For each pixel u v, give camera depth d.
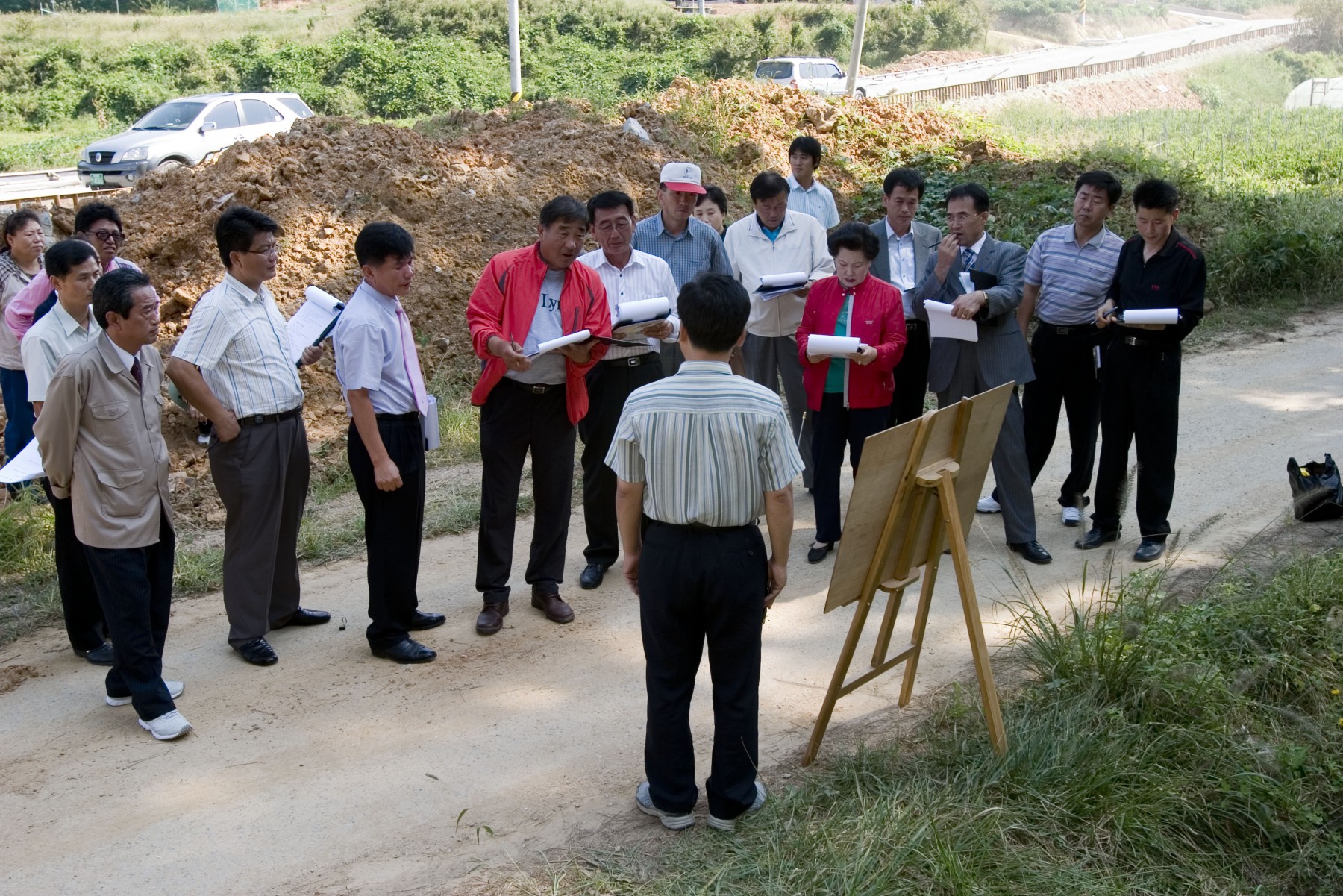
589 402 5.90
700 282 3.66
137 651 4.55
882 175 15.15
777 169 14.49
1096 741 4.25
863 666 5.24
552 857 3.85
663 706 3.87
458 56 34.28
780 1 49.38
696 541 3.72
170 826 4.05
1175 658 4.68
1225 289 12.53
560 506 5.68
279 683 5.11
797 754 4.49
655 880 3.66
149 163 18.27
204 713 4.83
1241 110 31.09
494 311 5.43
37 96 30.89
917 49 44.69
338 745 4.59
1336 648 5.06
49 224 9.59
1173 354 6.10
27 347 5.59
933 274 6.29
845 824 3.86
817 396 6.16
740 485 3.67
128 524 4.47
